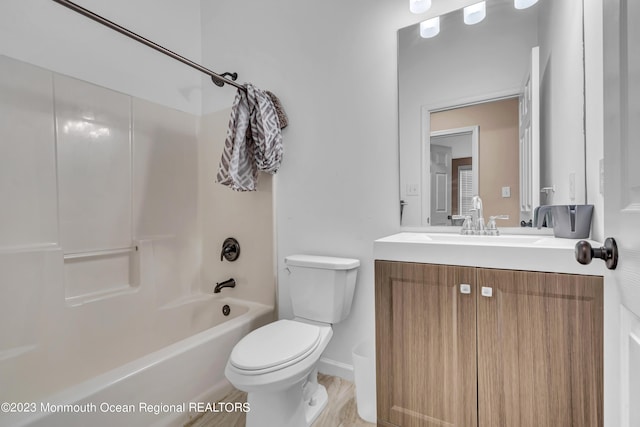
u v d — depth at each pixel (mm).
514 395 975
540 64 1329
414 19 1543
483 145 1427
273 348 1195
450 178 1484
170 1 2160
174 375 1294
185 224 2219
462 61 1462
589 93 1136
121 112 1867
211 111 2268
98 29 1794
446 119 1490
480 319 1024
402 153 1569
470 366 1041
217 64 2234
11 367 1373
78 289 1676
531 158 1336
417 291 1133
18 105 1459
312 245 1819
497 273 998
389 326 1187
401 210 1575
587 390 876
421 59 1532
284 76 1911
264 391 1087
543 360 935
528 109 1344
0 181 1395
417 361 1135
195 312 2109
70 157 1637
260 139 1741
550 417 925
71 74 1677
